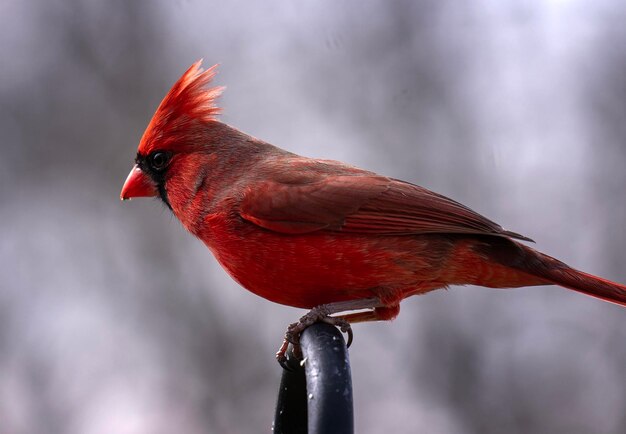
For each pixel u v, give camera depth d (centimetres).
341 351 508
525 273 653
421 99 1227
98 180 1232
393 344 1174
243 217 630
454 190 1202
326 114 1245
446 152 1211
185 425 1148
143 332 1180
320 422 487
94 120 1247
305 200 625
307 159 679
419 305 1177
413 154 1212
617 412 1133
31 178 1235
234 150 674
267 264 628
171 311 1178
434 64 1232
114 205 1220
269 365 1159
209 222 646
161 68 1255
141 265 1196
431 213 639
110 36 1259
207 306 1177
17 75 1253
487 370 1161
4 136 1239
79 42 1260
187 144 673
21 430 1167
